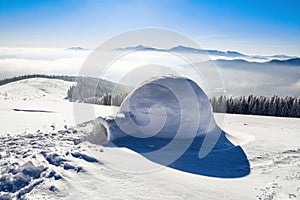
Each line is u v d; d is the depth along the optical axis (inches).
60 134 313.1
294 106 1172.5
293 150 261.7
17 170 189.5
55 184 163.9
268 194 158.1
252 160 227.8
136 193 155.5
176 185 168.4
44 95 1872.5
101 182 168.9
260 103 1219.9
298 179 183.6
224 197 153.7
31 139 287.1
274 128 423.8
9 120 463.2
